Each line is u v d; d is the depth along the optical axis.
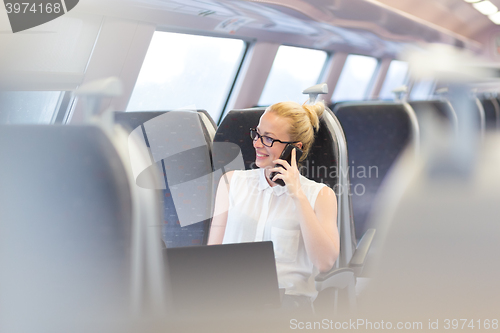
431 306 1.53
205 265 0.98
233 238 1.48
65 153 0.58
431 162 3.49
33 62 1.76
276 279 1.01
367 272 2.09
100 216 0.57
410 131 2.61
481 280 1.86
